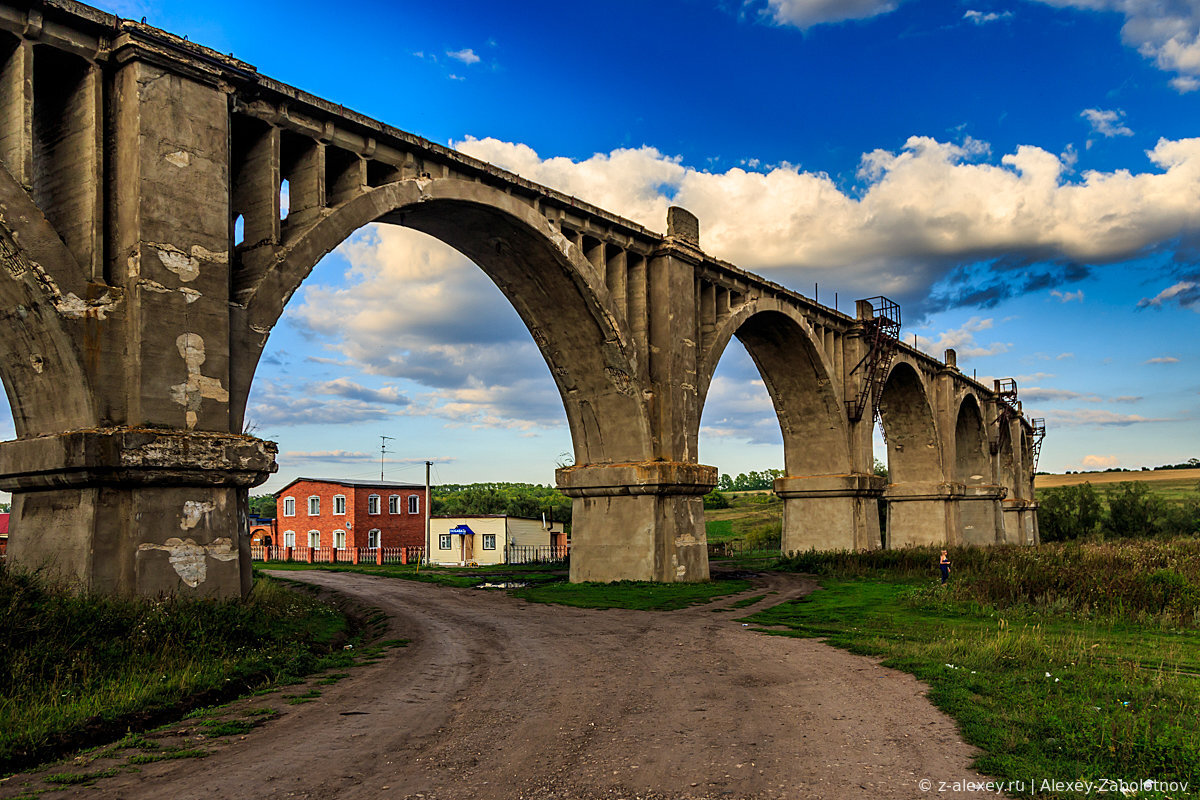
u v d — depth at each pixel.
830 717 8.12
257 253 15.26
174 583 12.67
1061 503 69.50
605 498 24.89
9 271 12.43
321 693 9.69
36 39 12.74
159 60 13.30
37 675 9.05
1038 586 18.41
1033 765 6.34
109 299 12.81
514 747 7.20
